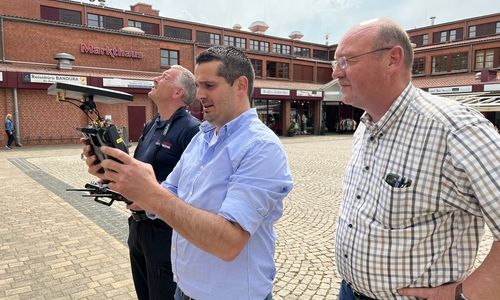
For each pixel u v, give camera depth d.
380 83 1.37
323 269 3.72
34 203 6.10
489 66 25.19
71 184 7.75
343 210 1.62
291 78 29.08
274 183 1.31
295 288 3.33
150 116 20.03
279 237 4.67
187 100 2.39
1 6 24.73
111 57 19.73
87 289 3.22
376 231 1.38
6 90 16.20
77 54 18.72
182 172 1.66
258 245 1.44
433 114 1.28
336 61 1.48
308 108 27.53
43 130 17.28
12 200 6.30
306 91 25.81
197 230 1.14
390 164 1.36
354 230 1.48
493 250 1.14
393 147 1.37
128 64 20.36
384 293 1.38
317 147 17.06
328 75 31.77
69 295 3.12
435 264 1.28
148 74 20.95
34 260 3.81
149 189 1.13
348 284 1.59
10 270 3.58
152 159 2.34
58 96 1.41
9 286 3.26
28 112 16.84
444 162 1.22
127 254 3.99
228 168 1.38
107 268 3.64
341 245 1.55
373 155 1.46
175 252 1.58
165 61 21.81
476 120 1.20
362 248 1.42
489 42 24.89
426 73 28.14
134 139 19.61
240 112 1.51
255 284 1.42
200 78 1.45
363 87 1.40
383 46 1.34
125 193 1.13
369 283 1.41
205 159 1.51
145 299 2.42
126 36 20.17
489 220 1.13
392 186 1.33
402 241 1.31
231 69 1.43
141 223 2.19
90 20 27.83
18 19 16.92
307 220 5.42
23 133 16.78
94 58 19.23
